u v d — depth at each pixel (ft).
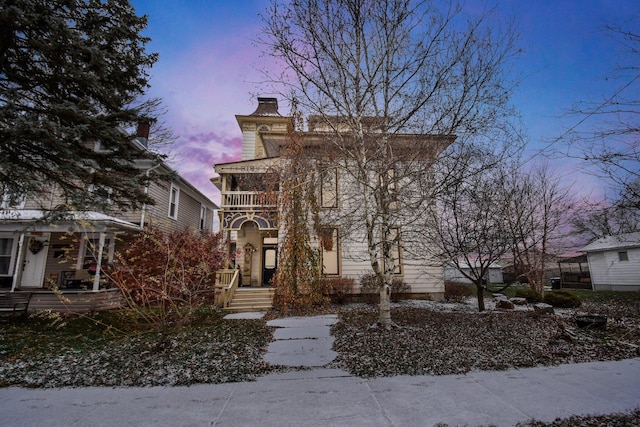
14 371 14.82
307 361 16.19
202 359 16.60
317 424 9.50
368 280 38.27
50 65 22.90
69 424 9.62
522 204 34.45
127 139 26.17
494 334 20.79
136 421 9.80
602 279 60.80
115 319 28.17
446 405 10.69
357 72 22.25
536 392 11.73
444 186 22.04
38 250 39.70
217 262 35.83
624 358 15.97
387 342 19.03
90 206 24.82
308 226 32.22
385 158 22.74
